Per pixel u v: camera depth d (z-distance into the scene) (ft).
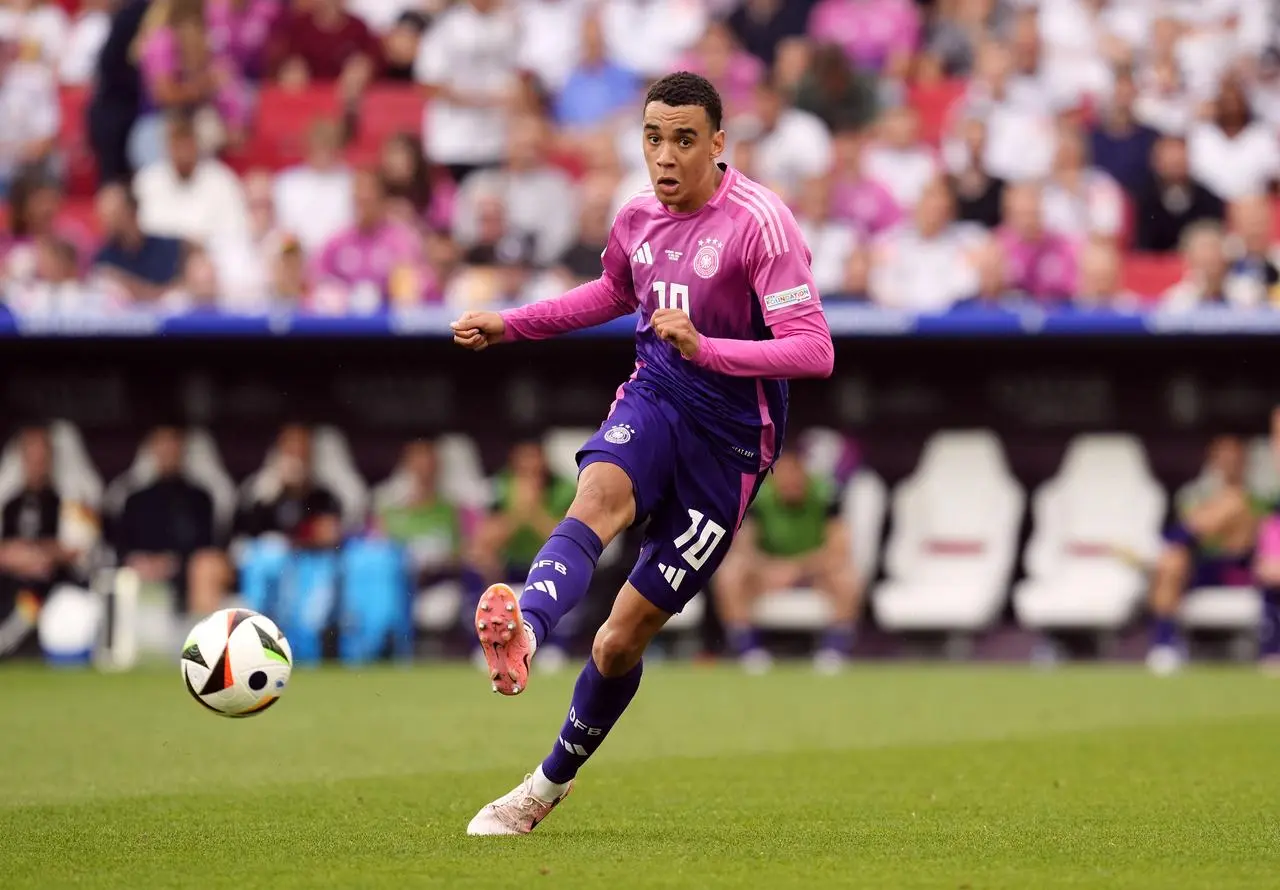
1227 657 173.68
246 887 53.26
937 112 201.46
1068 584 169.99
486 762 93.50
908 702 129.59
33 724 112.47
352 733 107.55
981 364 174.60
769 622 168.25
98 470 176.96
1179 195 184.44
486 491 176.76
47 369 175.83
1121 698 132.36
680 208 64.34
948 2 209.36
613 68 202.69
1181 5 211.00
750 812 74.02
